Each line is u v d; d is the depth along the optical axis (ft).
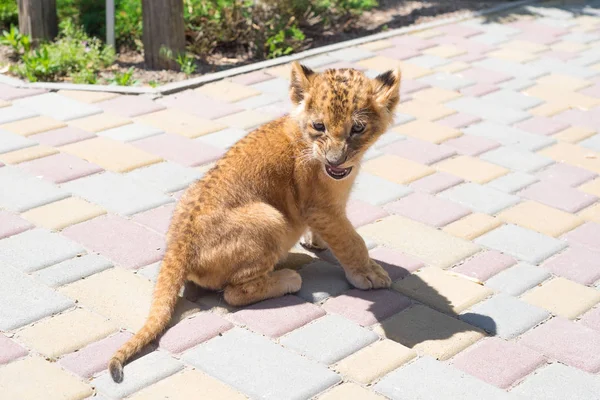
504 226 7.45
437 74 10.54
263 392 5.38
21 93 9.53
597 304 6.46
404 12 12.94
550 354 5.88
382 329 6.05
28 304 6.08
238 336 5.88
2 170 7.88
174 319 6.02
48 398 5.25
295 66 6.32
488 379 5.61
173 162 8.22
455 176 8.25
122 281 6.41
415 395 5.42
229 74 10.30
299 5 11.82
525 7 13.17
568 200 7.90
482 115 9.53
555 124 9.38
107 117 9.09
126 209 7.38
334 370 5.61
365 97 6.07
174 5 10.34
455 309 6.31
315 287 6.50
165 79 10.27
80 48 10.41
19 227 7.00
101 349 5.69
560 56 11.23
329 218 6.39
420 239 7.19
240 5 11.44
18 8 10.83
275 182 6.36
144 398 5.30
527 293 6.55
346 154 6.05
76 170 7.95
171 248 6.13
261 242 6.16
